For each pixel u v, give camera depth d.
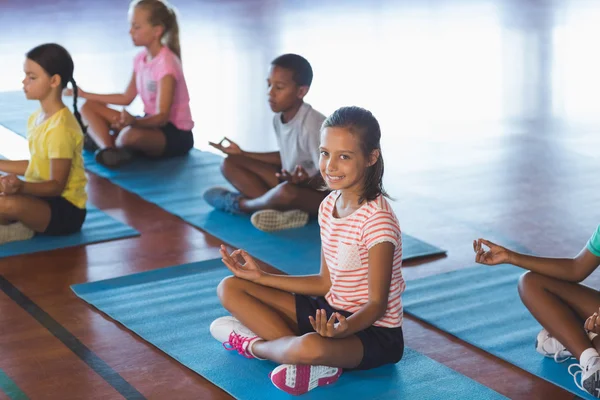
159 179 5.00
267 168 4.53
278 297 2.90
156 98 5.35
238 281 2.91
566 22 9.91
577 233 4.19
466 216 4.43
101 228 4.21
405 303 3.39
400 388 2.74
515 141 5.82
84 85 7.31
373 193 2.72
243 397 2.68
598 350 2.77
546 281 2.87
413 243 4.02
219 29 9.62
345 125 2.64
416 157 5.46
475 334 3.12
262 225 4.17
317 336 2.63
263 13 10.71
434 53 8.52
